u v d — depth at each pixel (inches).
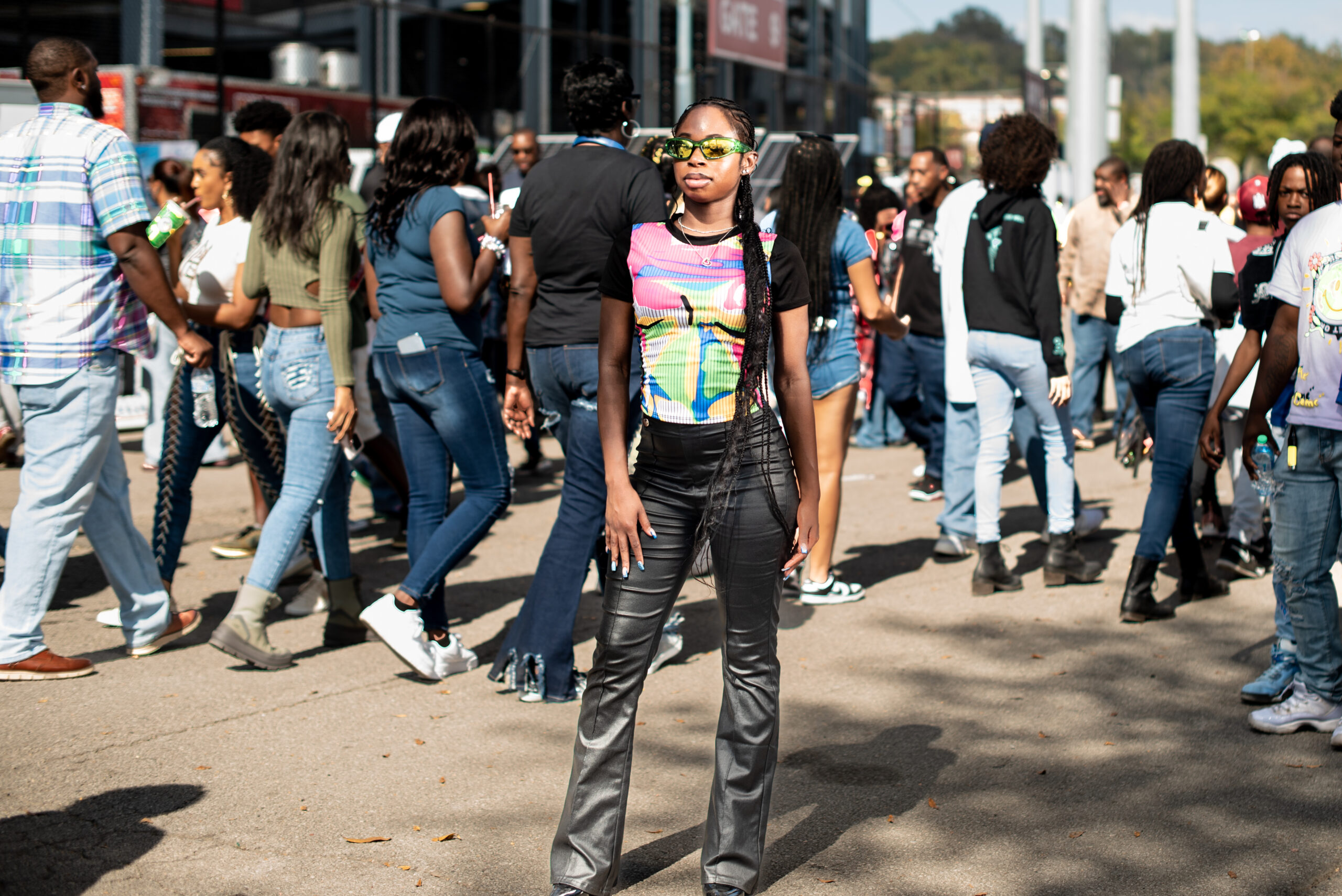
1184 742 150.6
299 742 149.7
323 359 173.5
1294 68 2928.2
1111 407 444.8
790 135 495.5
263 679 171.9
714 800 112.3
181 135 449.4
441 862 120.0
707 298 104.9
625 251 107.5
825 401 205.0
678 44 663.1
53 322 160.4
